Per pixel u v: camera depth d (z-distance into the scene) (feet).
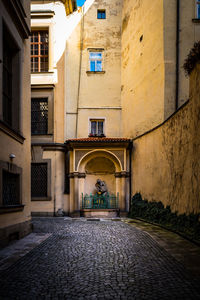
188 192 27.89
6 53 28.35
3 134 23.72
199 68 24.93
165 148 36.37
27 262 18.03
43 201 51.21
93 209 49.42
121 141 49.08
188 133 28.53
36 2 55.01
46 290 12.99
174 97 40.42
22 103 30.04
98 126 59.16
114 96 59.26
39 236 28.04
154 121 43.29
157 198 39.11
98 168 52.65
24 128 30.83
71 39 59.77
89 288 13.20
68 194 52.16
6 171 24.64
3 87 27.27
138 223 38.52
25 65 31.76
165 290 12.76
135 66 51.49
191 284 13.50
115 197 51.16
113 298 11.96
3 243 22.54
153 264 17.21
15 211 26.30
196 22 41.24
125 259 18.56
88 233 29.55
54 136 52.75
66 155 54.24
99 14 60.49
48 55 54.95
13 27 27.12
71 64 59.52
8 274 15.51
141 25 49.08
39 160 52.11
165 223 33.78
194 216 25.41
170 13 41.37
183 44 40.86
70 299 11.90
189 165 27.89
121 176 50.08
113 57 59.72
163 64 40.88
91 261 18.13
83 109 58.54
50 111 53.16
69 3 56.18
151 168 41.96
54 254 20.20
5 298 12.07
